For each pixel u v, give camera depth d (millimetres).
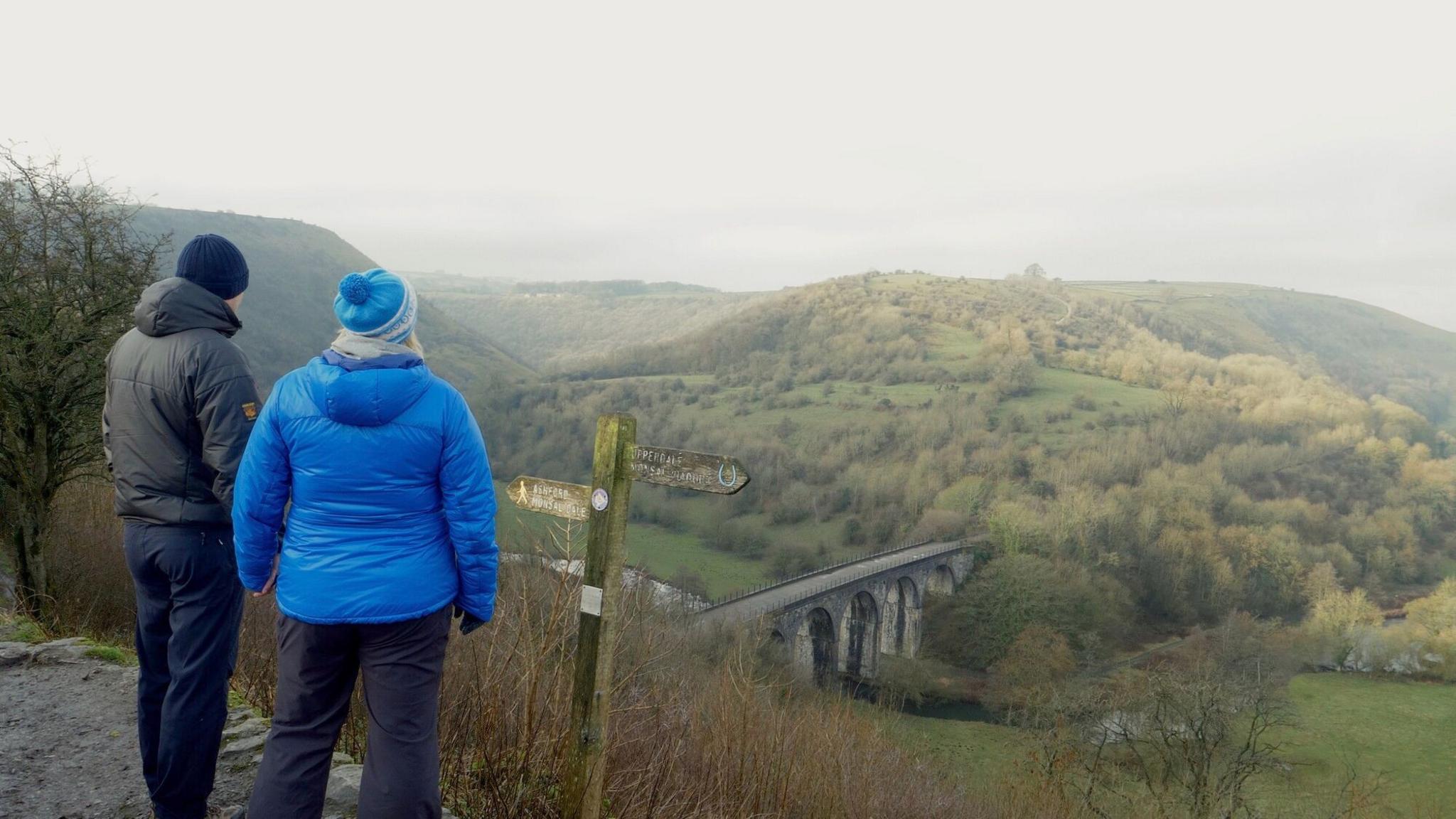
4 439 6109
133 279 6645
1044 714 35062
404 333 2193
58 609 6254
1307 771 38562
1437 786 39938
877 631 60156
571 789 3090
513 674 3803
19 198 6320
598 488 2977
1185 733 29359
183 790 2703
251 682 4371
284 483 2182
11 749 3451
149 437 2629
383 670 2166
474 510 2215
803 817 5523
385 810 2104
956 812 11242
